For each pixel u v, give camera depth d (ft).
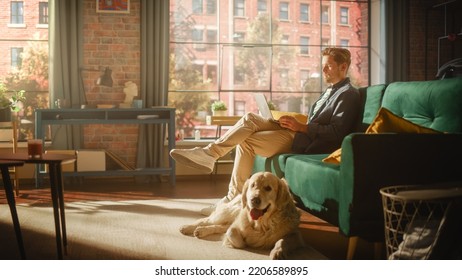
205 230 8.98
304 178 9.04
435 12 20.59
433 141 7.26
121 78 18.42
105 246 8.41
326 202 8.06
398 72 20.11
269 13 20.40
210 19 20.04
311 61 20.77
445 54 20.71
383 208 6.46
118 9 18.26
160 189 15.94
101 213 11.54
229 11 20.13
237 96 20.36
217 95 20.21
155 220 10.68
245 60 20.34
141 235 9.21
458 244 5.83
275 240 7.98
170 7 19.71
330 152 10.93
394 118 7.63
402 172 7.17
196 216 11.16
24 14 18.49
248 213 8.04
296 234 7.99
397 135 7.18
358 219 7.14
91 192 15.34
